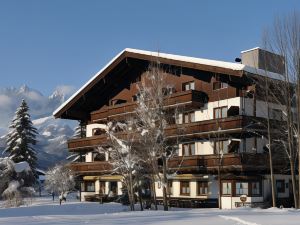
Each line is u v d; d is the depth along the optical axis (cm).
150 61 4094
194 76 4050
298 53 3250
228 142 3741
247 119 3541
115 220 1906
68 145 5047
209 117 3891
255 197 3622
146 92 3612
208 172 3809
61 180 6662
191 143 4044
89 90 4781
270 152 3266
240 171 3650
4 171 6153
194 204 3903
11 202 4947
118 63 4497
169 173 3859
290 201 3878
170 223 1703
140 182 3641
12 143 6806
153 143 3444
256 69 3506
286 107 3288
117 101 4741
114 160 3641
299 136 3141
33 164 6806
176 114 3712
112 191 4750
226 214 2222
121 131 4172
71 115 5012
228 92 3781
